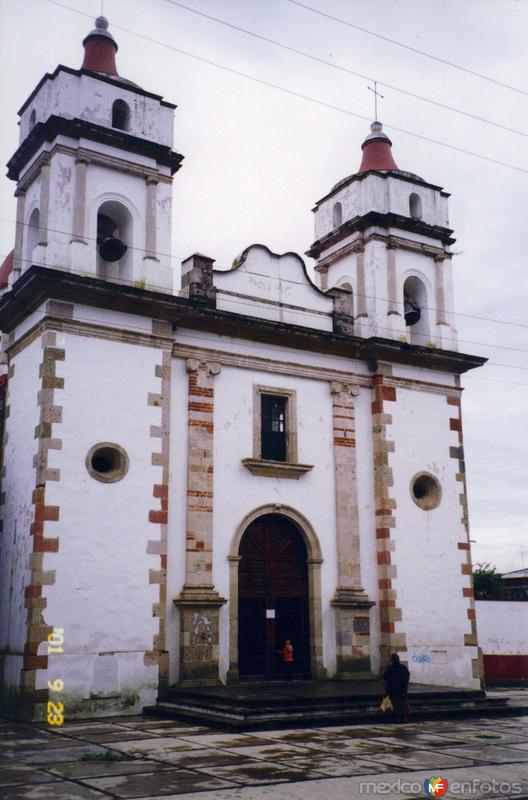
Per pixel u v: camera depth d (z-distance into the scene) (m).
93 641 19.33
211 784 11.81
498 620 31.91
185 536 21.83
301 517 24.05
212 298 23.89
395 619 24.31
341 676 23.33
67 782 11.88
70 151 21.97
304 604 23.91
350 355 25.98
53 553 19.22
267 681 22.58
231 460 23.16
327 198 29.28
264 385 24.28
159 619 20.45
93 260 21.64
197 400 22.81
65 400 20.16
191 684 20.89
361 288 27.00
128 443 20.89
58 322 20.45
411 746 15.49
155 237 22.75
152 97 23.66
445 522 26.22
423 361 26.81
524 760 14.33
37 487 19.47
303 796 11.21
